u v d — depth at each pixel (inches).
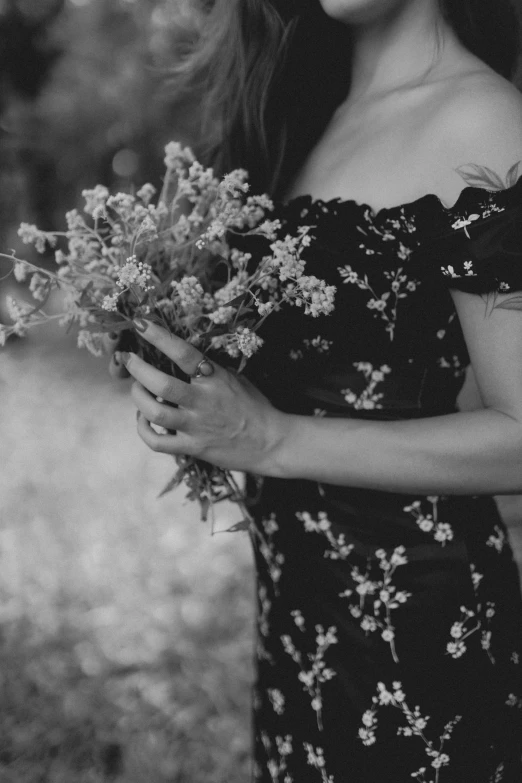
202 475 46.3
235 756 77.5
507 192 38.8
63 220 241.3
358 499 44.3
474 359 40.4
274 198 50.6
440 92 42.1
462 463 39.8
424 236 40.3
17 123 218.4
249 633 98.8
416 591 43.4
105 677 90.2
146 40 191.3
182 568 116.1
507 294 38.7
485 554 44.0
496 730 44.1
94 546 124.0
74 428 183.3
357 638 44.4
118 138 204.5
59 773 76.7
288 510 46.4
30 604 106.7
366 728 44.4
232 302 40.9
